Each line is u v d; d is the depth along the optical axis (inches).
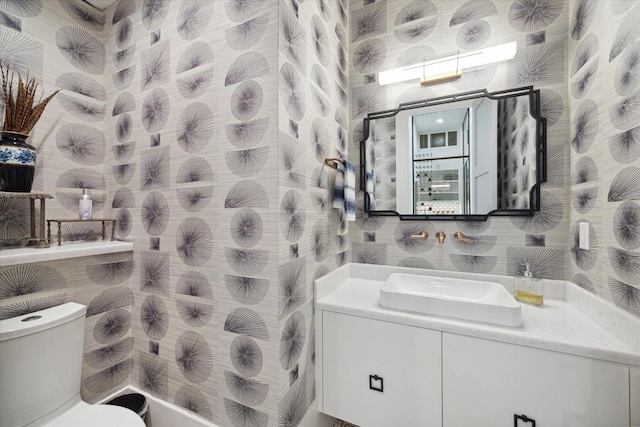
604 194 41.7
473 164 60.1
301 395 47.7
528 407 38.5
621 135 37.8
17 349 39.6
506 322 41.3
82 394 54.0
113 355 58.6
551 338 37.8
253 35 43.4
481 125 59.3
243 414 44.8
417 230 65.2
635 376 33.7
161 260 55.8
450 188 62.2
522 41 56.2
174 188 53.7
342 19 68.0
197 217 51.0
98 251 52.6
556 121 53.5
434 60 61.2
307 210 50.1
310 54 51.4
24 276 47.2
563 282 52.1
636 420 33.8
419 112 64.7
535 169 54.7
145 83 57.5
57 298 51.0
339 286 62.4
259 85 42.7
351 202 58.8
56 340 43.9
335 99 62.8
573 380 36.4
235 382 45.6
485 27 59.1
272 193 41.6
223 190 46.5
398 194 66.9
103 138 64.1
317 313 52.3
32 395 40.8
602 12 42.2
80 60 60.0
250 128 43.6
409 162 65.8
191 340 51.9
